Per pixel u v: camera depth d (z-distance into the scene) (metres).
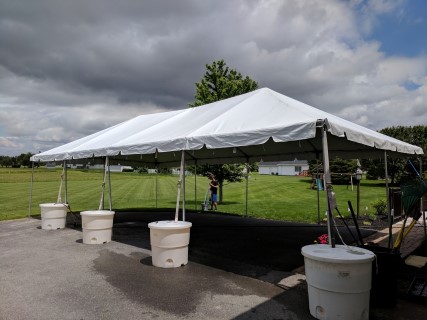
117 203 18.08
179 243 5.32
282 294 4.09
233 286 4.39
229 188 29.25
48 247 6.84
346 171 31.83
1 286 4.42
